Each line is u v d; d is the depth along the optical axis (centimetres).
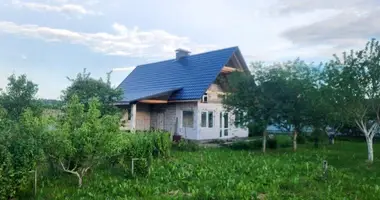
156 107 2675
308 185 938
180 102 2473
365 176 1095
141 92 2825
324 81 1455
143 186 886
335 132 2258
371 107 1385
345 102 1345
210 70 2517
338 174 1091
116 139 929
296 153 1697
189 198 787
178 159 1403
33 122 802
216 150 1817
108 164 1132
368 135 1404
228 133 2614
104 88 1614
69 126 882
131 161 1071
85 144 863
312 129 1939
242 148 1977
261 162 1340
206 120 2439
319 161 1399
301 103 1695
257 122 1767
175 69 2927
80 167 921
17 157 722
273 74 1750
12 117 1064
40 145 777
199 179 998
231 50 2597
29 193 793
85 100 1495
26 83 1195
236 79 1850
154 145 1331
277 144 2056
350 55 1349
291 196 816
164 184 941
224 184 923
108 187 888
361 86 1318
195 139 2344
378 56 1286
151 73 3186
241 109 1828
